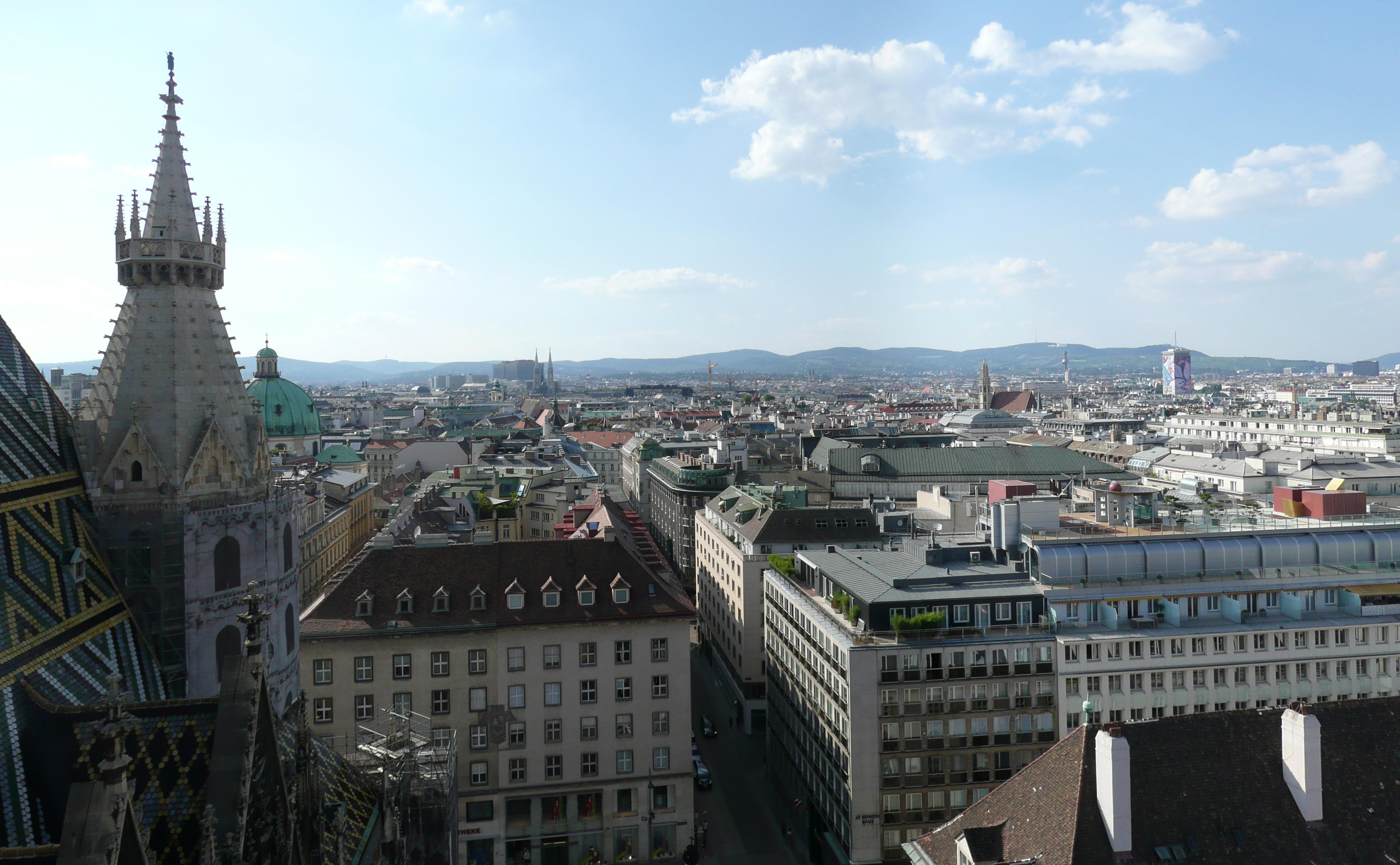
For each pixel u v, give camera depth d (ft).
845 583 300.61
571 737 296.51
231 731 119.44
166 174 185.16
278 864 119.44
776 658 359.87
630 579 310.04
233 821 114.62
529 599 300.81
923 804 266.57
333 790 169.58
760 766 379.96
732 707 445.37
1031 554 293.84
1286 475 627.46
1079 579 287.28
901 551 335.06
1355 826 167.32
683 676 302.04
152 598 175.01
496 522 629.51
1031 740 269.85
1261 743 174.70
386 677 287.48
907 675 265.75
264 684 123.95
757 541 416.67
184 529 175.32
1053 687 271.08
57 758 127.65
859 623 284.00
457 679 290.76
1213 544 295.69
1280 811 167.73
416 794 210.79
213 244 187.32
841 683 274.98
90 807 98.78
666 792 301.22
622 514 503.20
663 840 301.02
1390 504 487.20
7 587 144.46
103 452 177.27
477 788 291.38
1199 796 167.12
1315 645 282.15
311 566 521.65
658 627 300.81
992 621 280.10
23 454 162.81
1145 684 274.16
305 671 284.61
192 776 126.21
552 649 295.28
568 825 296.30
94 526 175.11
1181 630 277.44
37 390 178.19
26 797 123.24
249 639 125.49
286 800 122.83
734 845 311.47
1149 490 395.75
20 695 131.23
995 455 653.30
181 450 178.60
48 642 145.79
